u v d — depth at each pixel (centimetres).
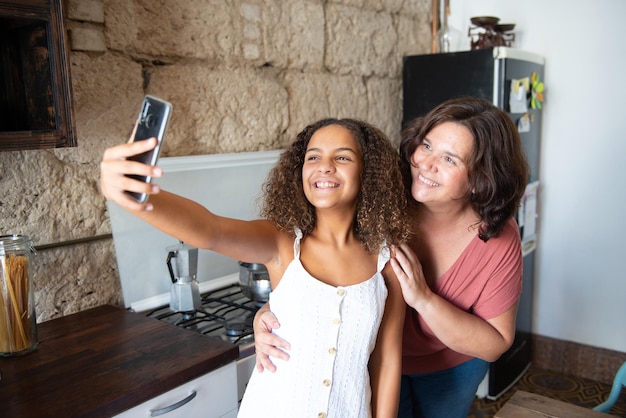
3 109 154
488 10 318
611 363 298
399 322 129
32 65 145
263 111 233
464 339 134
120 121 186
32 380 134
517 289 142
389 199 123
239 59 222
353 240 125
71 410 120
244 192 224
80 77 175
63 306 179
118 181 79
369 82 289
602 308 300
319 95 260
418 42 319
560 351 313
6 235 156
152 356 147
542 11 300
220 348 152
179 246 190
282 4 238
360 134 122
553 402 146
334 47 266
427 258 144
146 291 196
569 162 301
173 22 198
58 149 173
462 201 137
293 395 115
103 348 152
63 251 177
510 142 130
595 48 286
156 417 136
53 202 174
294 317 115
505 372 283
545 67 303
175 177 200
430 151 130
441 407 160
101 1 177
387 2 293
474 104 130
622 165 285
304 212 123
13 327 145
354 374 116
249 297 196
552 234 311
